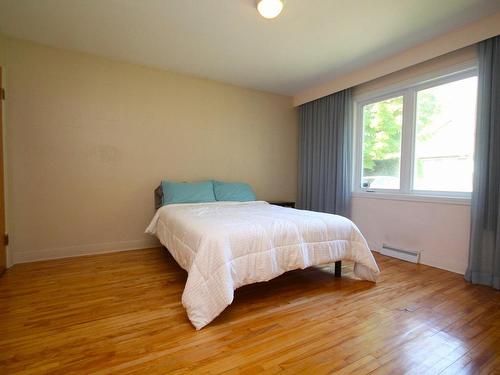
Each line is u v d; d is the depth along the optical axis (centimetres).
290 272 245
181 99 337
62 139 274
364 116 343
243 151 389
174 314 163
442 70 253
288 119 430
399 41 251
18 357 121
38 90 262
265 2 185
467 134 244
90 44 262
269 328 149
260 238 173
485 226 216
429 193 272
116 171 302
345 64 304
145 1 194
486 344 135
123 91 302
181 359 122
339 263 231
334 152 363
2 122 239
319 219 212
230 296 151
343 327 150
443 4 195
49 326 148
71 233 282
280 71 326
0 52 238
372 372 115
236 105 380
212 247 157
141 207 317
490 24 208
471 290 203
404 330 148
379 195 314
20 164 256
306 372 114
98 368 115
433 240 262
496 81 209
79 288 200
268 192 415
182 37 246
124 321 154
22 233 260
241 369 116
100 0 193
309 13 207
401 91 296
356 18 214
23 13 209
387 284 215
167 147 331
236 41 253
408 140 288
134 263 261
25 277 221
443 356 126
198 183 324
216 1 193
